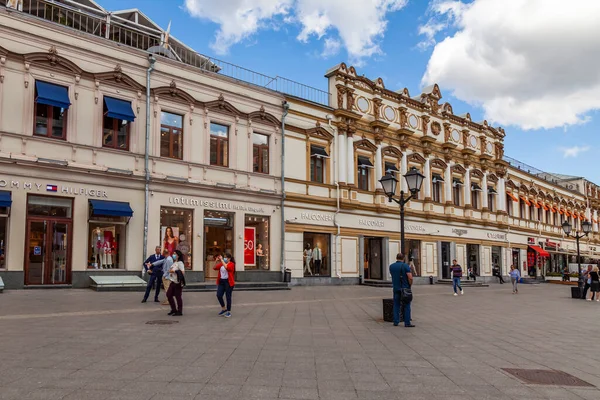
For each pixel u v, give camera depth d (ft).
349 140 106.22
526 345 35.29
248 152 89.51
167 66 80.02
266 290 83.10
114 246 72.23
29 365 25.14
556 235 188.44
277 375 24.40
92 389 21.13
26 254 64.34
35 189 64.90
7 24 64.18
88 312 46.03
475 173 140.87
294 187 96.17
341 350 31.30
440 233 126.21
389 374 25.22
